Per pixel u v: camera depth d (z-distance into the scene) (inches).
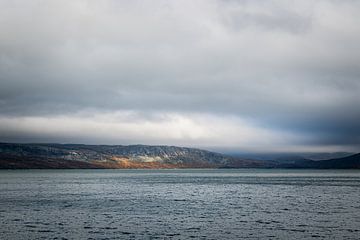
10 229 2235.5
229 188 6112.2
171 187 6422.2
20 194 4835.1
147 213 2930.6
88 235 2060.8
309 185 6904.5
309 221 2522.1
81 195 4709.6
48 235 2060.8
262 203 3695.9
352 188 5994.1
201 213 2938.0
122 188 6161.4
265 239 1962.4
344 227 2290.8
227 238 1990.7
